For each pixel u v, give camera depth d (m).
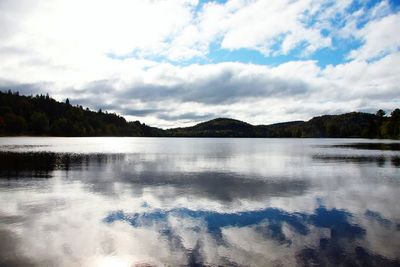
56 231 15.63
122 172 37.56
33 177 32.84
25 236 14.91
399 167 43.56
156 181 30.91
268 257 12.48
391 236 14.84
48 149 81.00
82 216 18.30
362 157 61.28
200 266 11.76
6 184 28.58
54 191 25.39
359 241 14.20
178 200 22.48
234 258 12.44
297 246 13.64
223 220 17.61
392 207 20.48
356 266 11.62
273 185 28.94
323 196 23.97
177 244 13.92
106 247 13.59
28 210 19.52
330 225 16.61
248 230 15.83
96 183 29.42
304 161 53.44
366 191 26.05
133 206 20.66
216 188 27.20
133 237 14.81
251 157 62.94
